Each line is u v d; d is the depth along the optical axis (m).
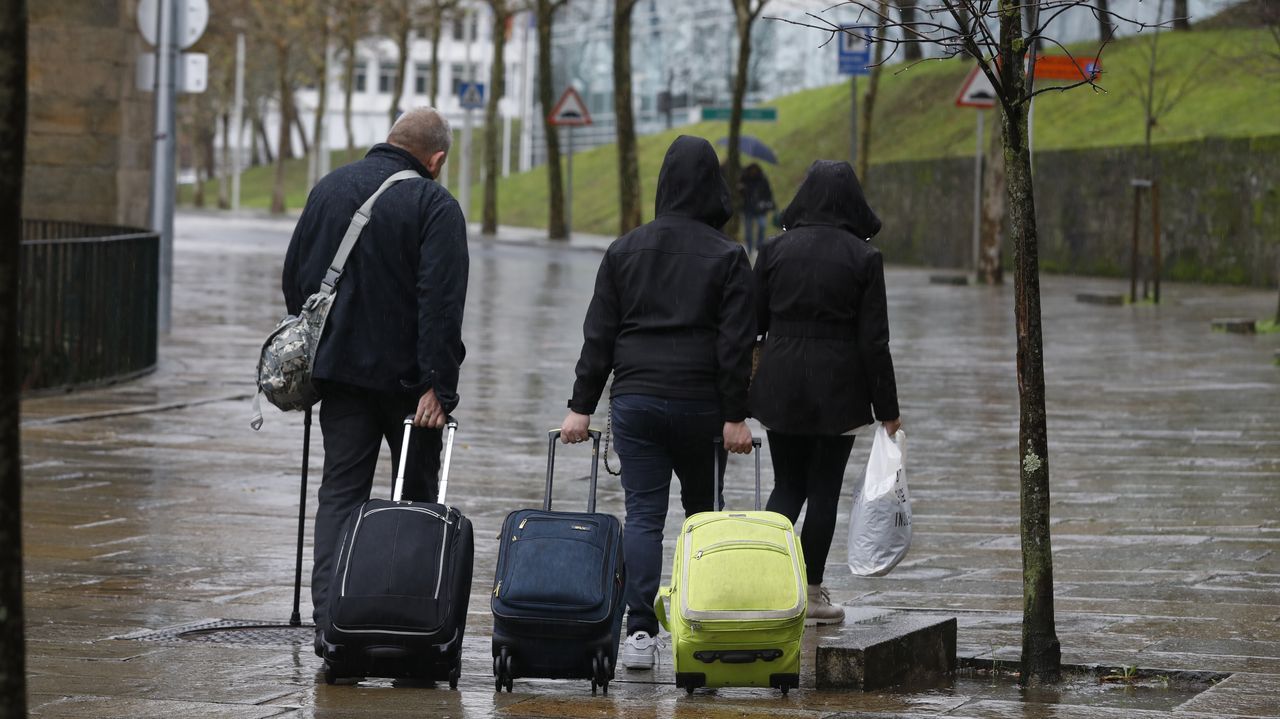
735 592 12.52
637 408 14.02
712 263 14.02
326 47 178.12
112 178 52.97
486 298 62.34
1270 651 14.41
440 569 12.55
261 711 11.46
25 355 33.84
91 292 35.09
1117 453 27.39
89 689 12.30
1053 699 13.13
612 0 189.00
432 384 13.66
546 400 33.88
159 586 17.17
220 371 38.44
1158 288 62.53
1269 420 31.31
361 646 12.45
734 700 12.70
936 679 13.95
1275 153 72.94
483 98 129.12
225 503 22.28
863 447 29.11
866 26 15.05
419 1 156.12
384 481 24.30
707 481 14.59
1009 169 13.87
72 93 52.53
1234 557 19.02
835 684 13.19
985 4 13.73
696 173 14.27
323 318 13.85
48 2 52.31
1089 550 19.45
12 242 6.48
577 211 147.75
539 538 12.97
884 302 15.38
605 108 191.25
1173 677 13.64
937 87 123.94
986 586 17.61
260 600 16.66
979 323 54.53
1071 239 86.50
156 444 27.55
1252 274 74.25
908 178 103.00
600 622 12.61
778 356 15.52
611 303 14.27
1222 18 93.81
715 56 167.25
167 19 45.16
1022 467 13.82
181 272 75.06
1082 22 109.06
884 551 15.35
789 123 141.62
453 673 12.81
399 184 14.01
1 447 6.46
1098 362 41.81
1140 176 80.94
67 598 16.45
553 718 11.48
